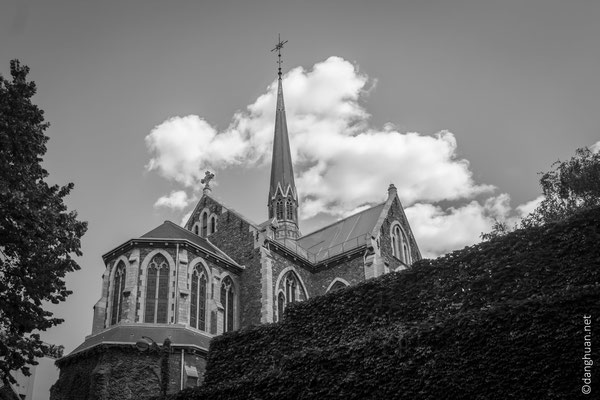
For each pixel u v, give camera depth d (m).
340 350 28.11
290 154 81.12
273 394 29.14
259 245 54.81
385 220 61.12
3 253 30.25
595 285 23.84
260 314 52.22
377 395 26.03
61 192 32.84
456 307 29.30
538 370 22.72
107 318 48.69
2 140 29.91
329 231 66.00
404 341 26.25
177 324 47.12
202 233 60.94
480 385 23.66
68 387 44.09
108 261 50.91
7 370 29.33
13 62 32.38
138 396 42.12
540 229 28.97
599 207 27.81
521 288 27.83
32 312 30.17
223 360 35.16
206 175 63.97
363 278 55.78
